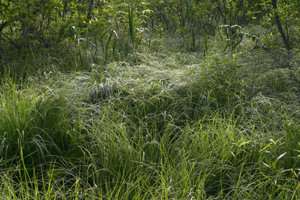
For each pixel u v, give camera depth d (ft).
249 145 8.25
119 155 7.64
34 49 16.69
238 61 15.58
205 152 7.84
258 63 14.38
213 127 8.96
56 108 9.21
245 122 9.84
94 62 15.61
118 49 17.57
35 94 9.72
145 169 7.43
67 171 7.43
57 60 15.29
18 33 20.16
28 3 15.53
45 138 8.49
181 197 6.30
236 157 7.78
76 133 8.68
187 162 7.45
